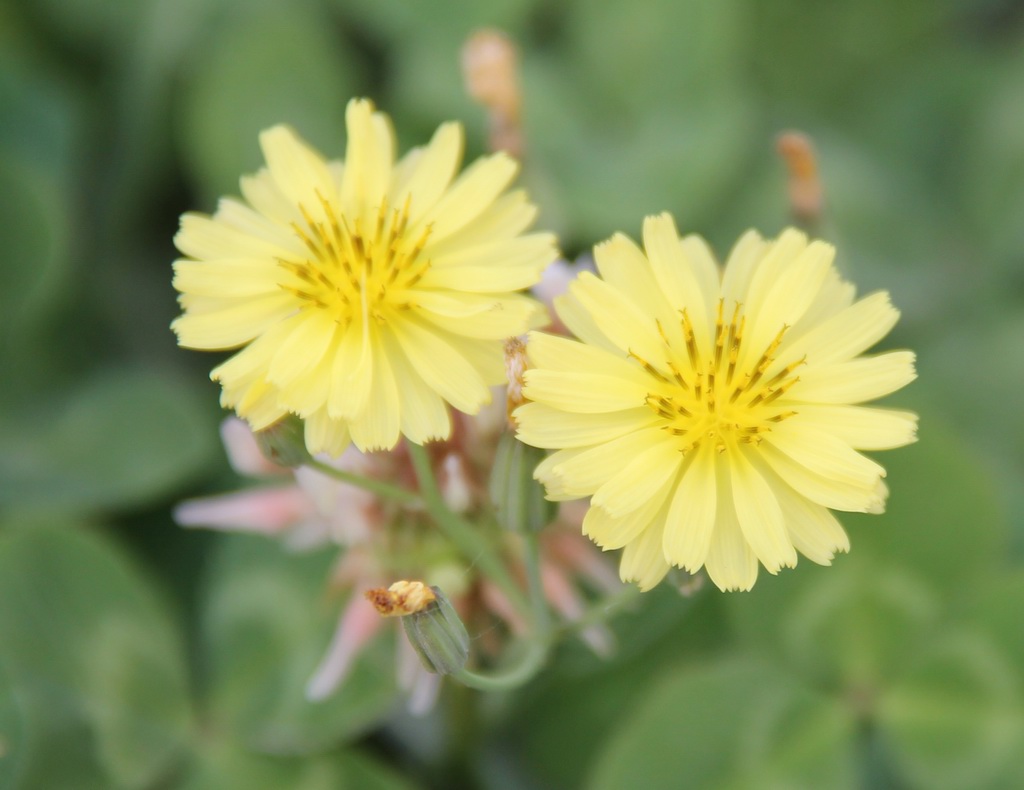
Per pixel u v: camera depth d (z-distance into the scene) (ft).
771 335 0.59
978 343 0.77
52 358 0.76
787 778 0.68
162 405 0.74
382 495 0.62
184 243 0.59
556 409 0.58
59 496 0.72
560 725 0.72
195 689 0.70
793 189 0.68
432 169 0.60
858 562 0.69
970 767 0.68
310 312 0.59
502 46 0.69
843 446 0.57
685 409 0.58
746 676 0.69
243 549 0.71
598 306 0.58
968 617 0.69
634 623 0.70
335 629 0.70
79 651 0.69
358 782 0.69
